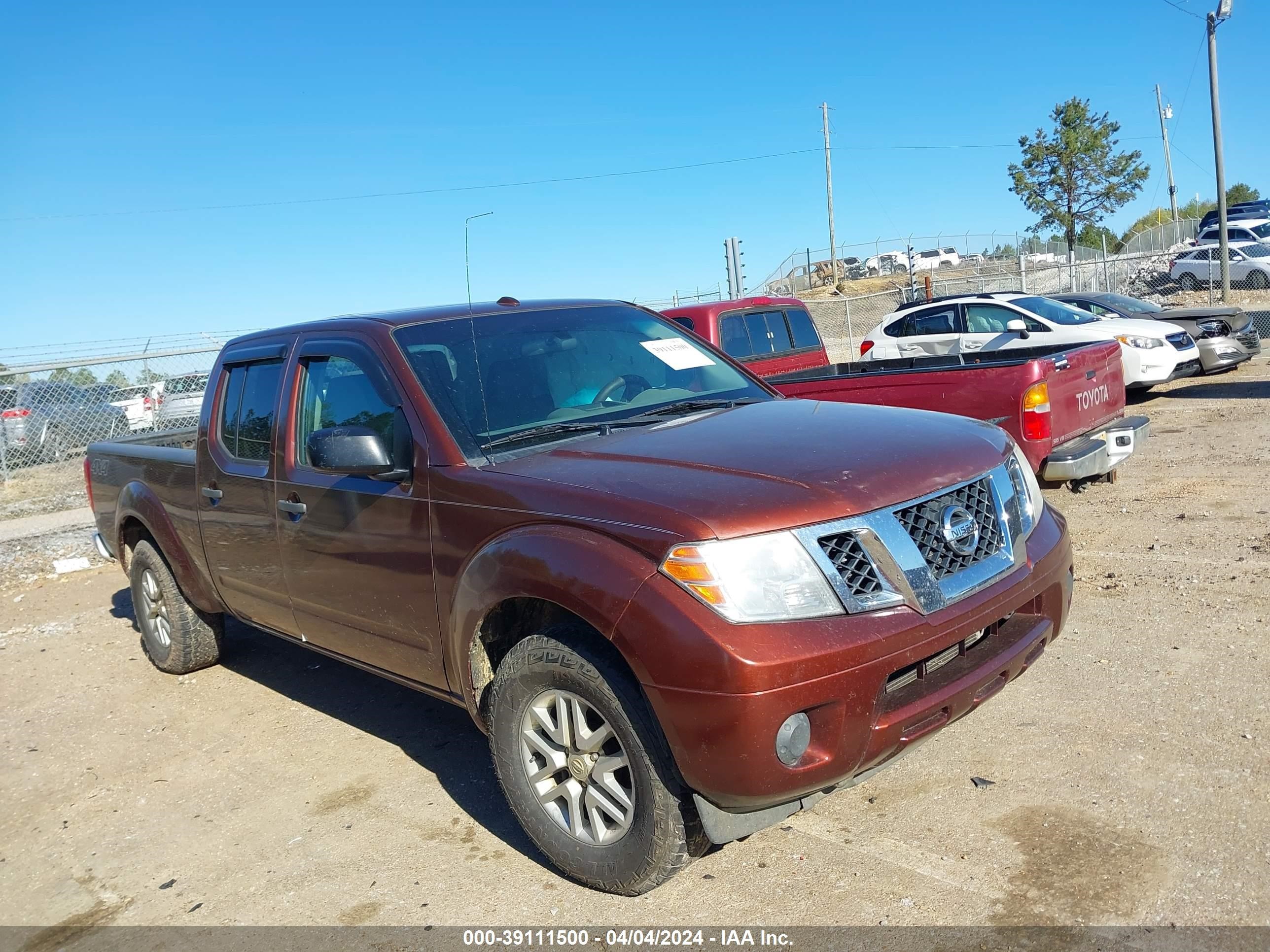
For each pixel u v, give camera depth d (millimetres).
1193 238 38062
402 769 4320
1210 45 23750
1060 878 2939
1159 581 5465
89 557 9789
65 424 13758
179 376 14305
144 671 6102
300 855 3656
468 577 3279
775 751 2611
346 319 4297
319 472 4070
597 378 4145
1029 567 3213
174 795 4312
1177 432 10492
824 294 41875
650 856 2920
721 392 4402
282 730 4926
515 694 3180
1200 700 3959
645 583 2732
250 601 4789
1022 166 38094
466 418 3643
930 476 3049
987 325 13734
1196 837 3051
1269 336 19797
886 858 3164
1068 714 3979
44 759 4867
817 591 2707
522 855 3484
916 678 2906
